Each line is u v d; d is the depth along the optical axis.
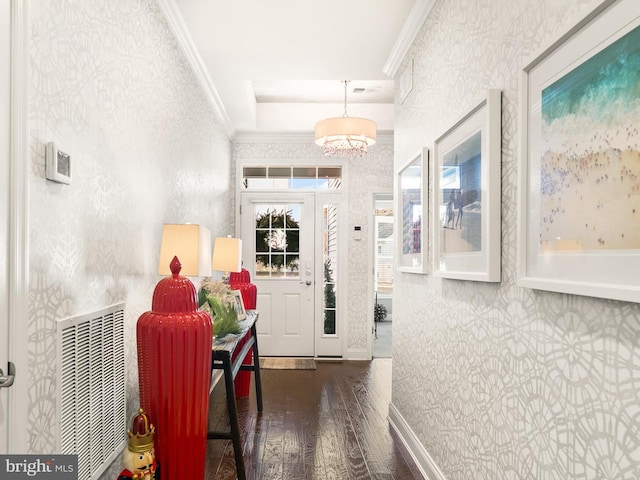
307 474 2.50
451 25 2.21
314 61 3.45
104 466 1.78
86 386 1.64
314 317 5.41
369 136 4.00
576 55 1.18
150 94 2.40
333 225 5.47
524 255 1.43
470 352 1.91
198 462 1.88
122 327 1.99
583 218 1.15
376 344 6.43
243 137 5.40
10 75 1.21
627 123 1.00
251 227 5.44
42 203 1.36
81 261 1.62
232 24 2.90
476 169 1.82
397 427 3.10
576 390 1.20
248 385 3.89
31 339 1.30
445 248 2.21
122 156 2.01
